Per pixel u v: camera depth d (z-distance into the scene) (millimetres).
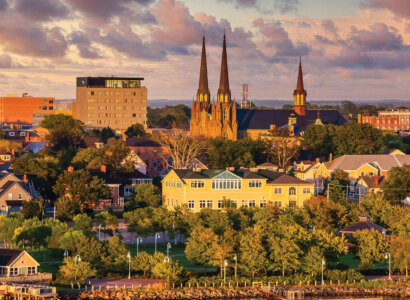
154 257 158125
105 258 159000
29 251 178375
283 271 159000
